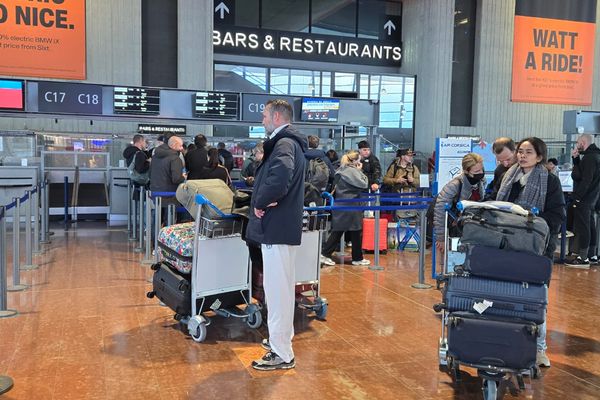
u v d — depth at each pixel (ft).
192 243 12.76
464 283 9.52
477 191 13.83
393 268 21.71
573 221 23.73
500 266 9.32
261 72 50.62
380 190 28.07
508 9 51.70
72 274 19.48
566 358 12.26
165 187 22.91
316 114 31.63
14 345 12.29
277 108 10.91
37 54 38.55
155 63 42.60
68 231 30.42
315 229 14.44
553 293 18.37
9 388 10.03
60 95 28.04
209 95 30.50
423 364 11.66
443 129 50.49
